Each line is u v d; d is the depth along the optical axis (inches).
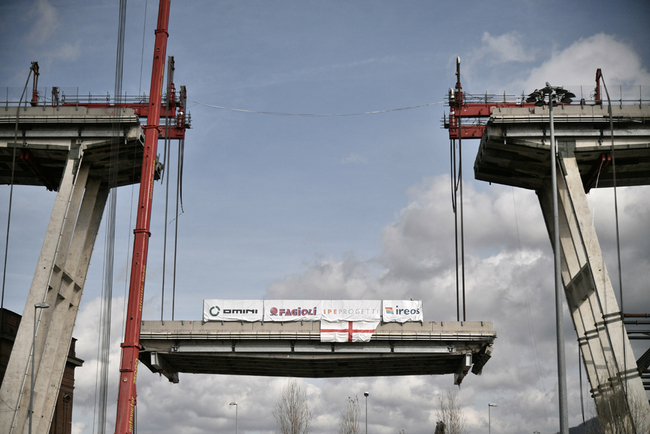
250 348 2415.1
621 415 2059.5
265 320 2404.0
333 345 2420.0
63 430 3038.9
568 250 2573.8
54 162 2541.8
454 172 2878.9
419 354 2413.9
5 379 2133.4
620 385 2100.1
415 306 2417.6
